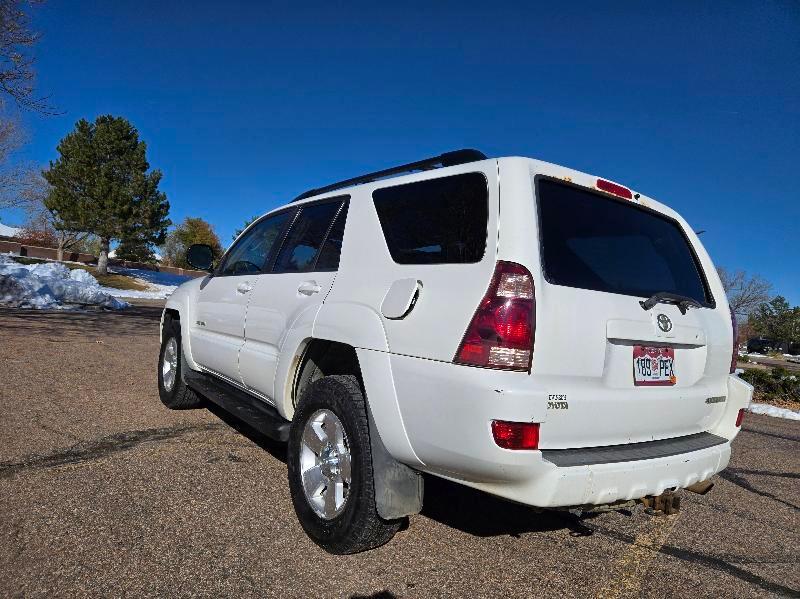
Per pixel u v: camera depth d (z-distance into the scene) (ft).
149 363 25.36
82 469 11.89
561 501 6.93
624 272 8.89
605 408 7.61
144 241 123.03
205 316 15.15
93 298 51.42
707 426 9.87
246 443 14.34
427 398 7.43
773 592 9.00
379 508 8.16
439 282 7.77
